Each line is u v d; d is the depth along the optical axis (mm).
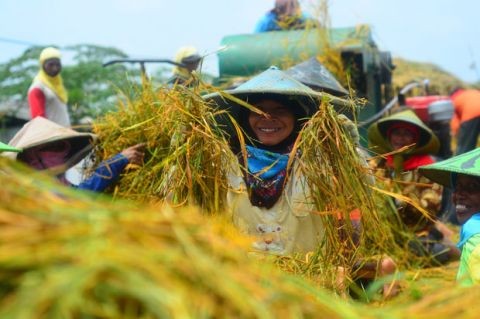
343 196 4668
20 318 1880
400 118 7641
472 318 2463
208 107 4984
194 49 8297
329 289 4406
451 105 11047
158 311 1981
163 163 5004
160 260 2121
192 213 2449
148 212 2328
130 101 6664
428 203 7359
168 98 5180
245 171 4887
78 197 2424
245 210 4859
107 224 2188
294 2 10945
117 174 5953
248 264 2354
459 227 9117
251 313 2109
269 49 9930
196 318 2049
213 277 2146
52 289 1936
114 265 2023
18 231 2115
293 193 4836
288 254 4746
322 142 4715
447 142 11141
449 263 7406
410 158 7684
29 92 9102
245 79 8633
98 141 6539
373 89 10094
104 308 1973
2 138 10641
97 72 14492
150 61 7434
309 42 9906
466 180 4777
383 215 6547
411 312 2510
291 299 2266
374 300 3953
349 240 4684
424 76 16281
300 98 5043
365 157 5098
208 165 4801
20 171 2471
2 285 2014
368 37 10008
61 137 5973
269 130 5043
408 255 6754
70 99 13281
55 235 2107
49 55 9164
